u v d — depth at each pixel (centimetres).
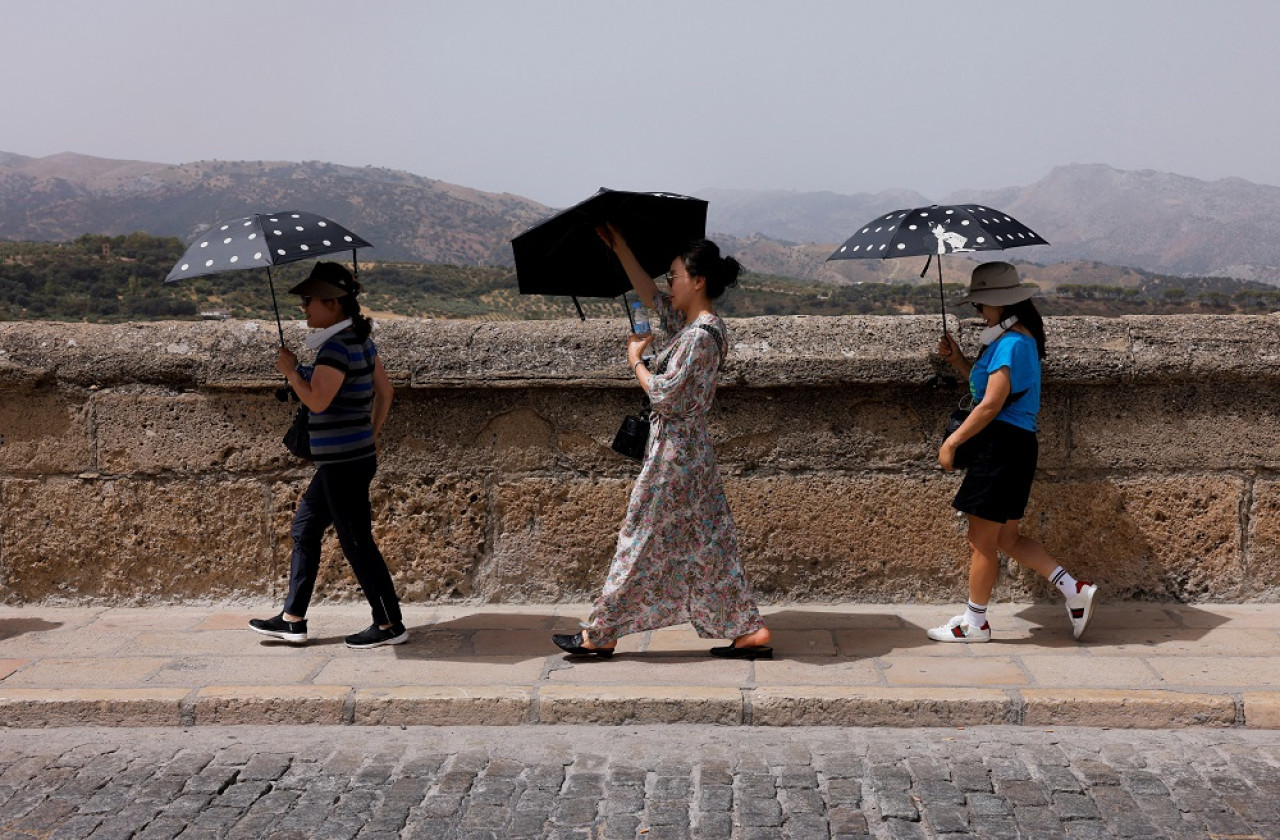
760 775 354
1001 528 468
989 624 485
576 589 543
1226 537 521
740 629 446
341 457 456
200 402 539
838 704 398
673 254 471
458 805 335
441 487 539
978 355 493
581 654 457
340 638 493
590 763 368
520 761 371
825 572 534
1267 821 312
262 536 545
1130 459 520
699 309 433
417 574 545
